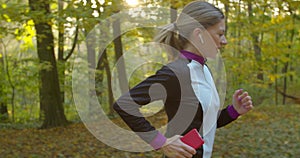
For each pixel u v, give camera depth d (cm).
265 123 1117
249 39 1111
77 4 680
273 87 1825
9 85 1656
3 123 1492
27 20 709
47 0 764
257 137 859
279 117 1285
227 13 979
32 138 992
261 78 1428
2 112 1695
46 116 1176
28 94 1789
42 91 1179
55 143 895
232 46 1107
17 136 1038
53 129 1129
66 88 1462
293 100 1984
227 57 1052
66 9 675
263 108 1514
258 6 877
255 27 1063
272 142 789
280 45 1126
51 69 1103
